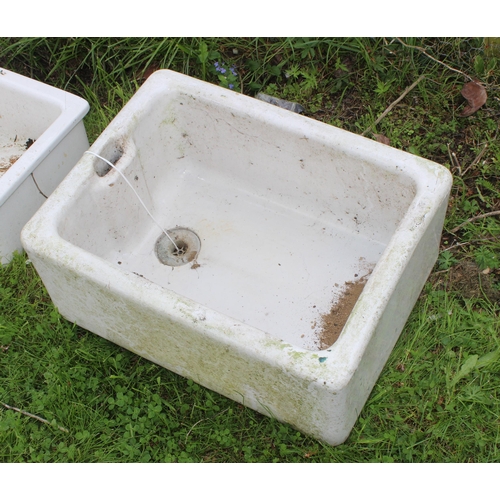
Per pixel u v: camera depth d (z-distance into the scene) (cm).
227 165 193
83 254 157
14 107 218
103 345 194
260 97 236
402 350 188
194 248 188
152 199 193
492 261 199
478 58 227
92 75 247
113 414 186
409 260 154
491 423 177
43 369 191
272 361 144
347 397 148
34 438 182
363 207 179
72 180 167
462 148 222
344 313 175
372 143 167
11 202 197
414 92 232
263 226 190
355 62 238
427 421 179
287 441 177
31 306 200
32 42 241
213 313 150
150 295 152
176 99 183
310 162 177
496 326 189
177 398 187
